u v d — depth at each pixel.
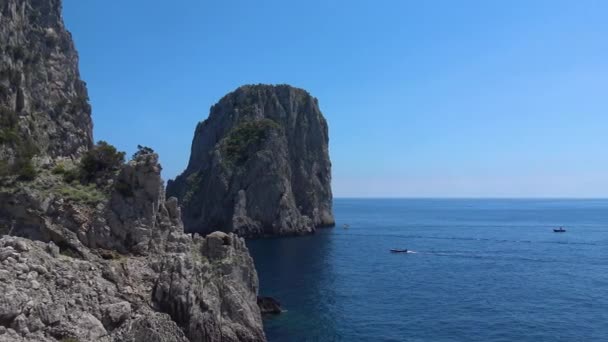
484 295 79.31
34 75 71.12
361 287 85.19
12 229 44.75
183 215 183.50
